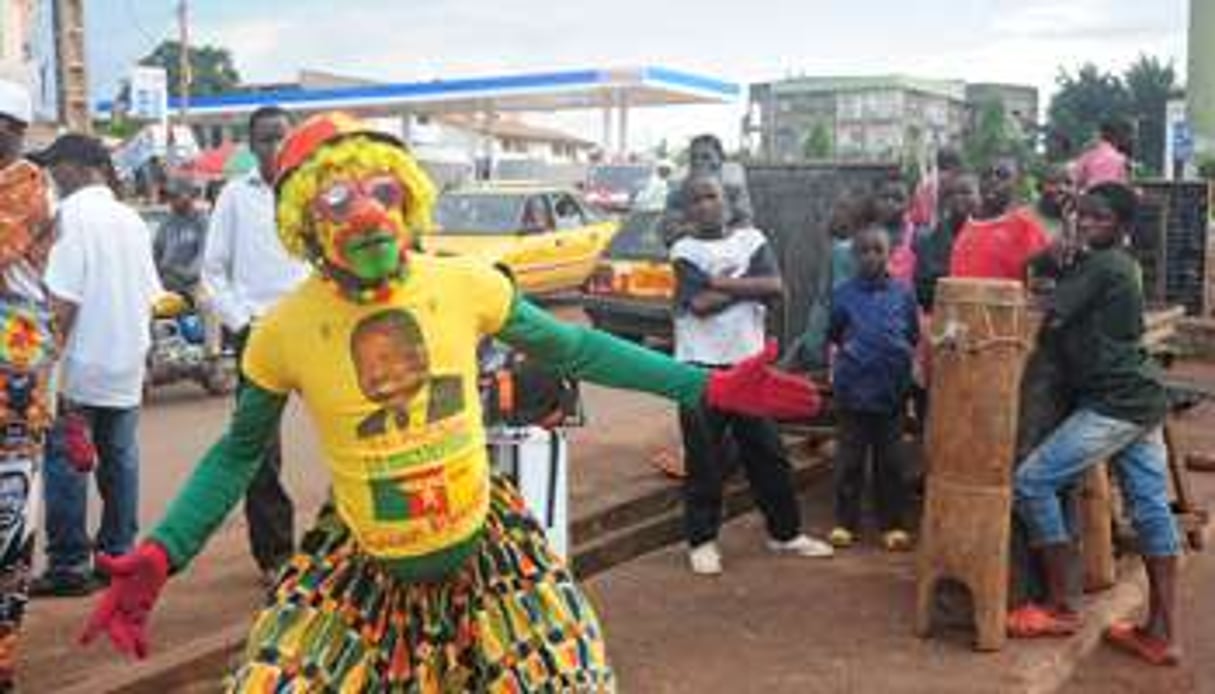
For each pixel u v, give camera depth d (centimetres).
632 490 787
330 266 326
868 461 804
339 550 342
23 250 472
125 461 616
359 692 334
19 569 487
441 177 3089
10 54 1717
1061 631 588
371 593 338
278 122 576
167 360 1208
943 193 853
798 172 891
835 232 796
